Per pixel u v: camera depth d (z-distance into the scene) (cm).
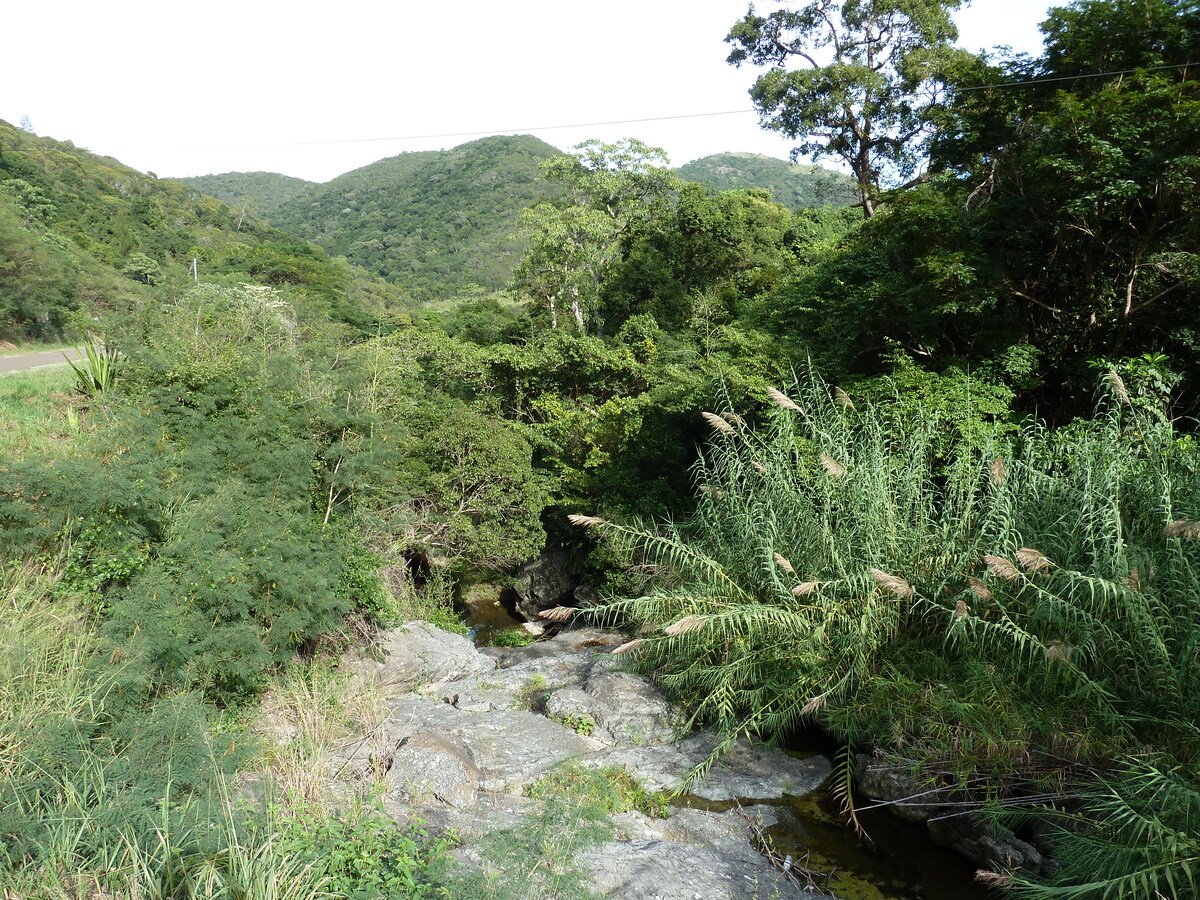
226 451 834
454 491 1358
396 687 845
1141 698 535
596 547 1364
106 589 656
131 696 550
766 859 548
